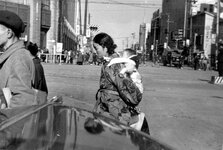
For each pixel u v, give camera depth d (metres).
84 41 53.19
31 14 42.97
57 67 30.25
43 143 1.42
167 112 9.92
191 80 23.31
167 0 101.06
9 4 40.75
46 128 1.58
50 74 21.05
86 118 1.89
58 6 52.09
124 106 3.66
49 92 12.27
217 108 11.34
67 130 1.61
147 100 12.13
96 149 1.44
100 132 1.68
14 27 2.84
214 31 69.25
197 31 74.38
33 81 2.72
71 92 12.71
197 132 7.59
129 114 3.66
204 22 71.06
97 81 17.89
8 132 1.49
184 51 64.12
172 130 7.70
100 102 3.70
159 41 108.69
